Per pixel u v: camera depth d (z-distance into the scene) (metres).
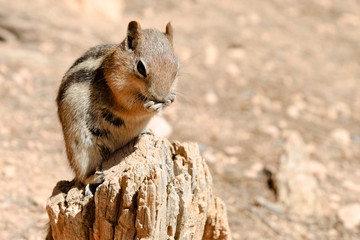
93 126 8.05
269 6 28.59
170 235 6.92
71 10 22.53
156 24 23.34
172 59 7.96
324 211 12.54
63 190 7.70
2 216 10.77
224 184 13.35
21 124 14.70
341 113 18.27
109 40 20.36
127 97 7.87
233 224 11.69
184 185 6.95
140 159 7.23
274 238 11.36
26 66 17.73
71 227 7.06
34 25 19.67
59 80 17.23
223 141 15.49
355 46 24.73
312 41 24.75
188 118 16.64
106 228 6.70
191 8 26.33
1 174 12.17
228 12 26.64
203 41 22.52
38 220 10.81
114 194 6.55
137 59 7.85
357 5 30.38
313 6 29.28
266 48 23.16
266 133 16.25
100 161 8.05
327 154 15.38
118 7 24.34
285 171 13.55
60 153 13.61
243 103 18.19
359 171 14.62
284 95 19.16
